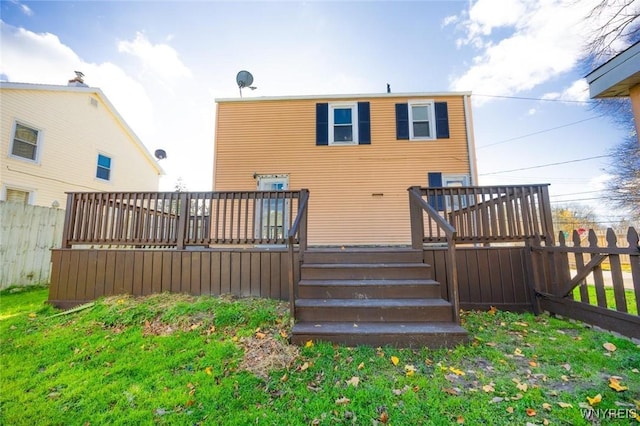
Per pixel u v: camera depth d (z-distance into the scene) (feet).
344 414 6.37
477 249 14.73
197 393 7.30
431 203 26.50
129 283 14.99
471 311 14.07
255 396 7.11
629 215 46.50
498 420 6.09
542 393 7.03
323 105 29.17
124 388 7.64
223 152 28.58
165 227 17.85
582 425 5.89
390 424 6.05
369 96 28.91
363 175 27.94
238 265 14.76
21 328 11.81
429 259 14.70
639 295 9.70
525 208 14.83
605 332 10.79
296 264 14.21
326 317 10.95
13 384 7.88
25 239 21.59
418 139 28.30
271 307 12.75
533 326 11.91
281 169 28.22
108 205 15.75
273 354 9.18
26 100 31.81
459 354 9.17
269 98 29.01
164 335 10.83
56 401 7.16
